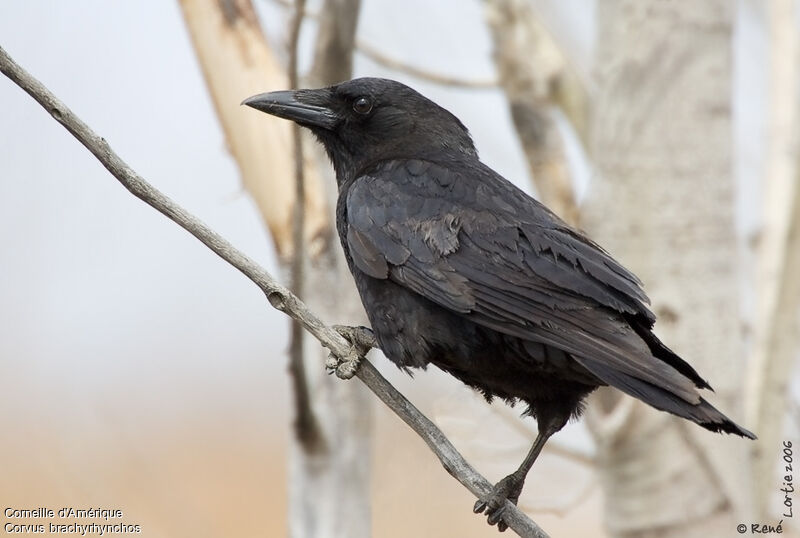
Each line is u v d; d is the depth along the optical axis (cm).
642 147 1440
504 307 1064
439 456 1087
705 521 1391
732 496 1392
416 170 1184
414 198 1156
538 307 1055
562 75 1630
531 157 1616
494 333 1073
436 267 1104
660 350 1071
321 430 1249
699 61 1440
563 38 1653
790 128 1521
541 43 1636
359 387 1273
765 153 1534
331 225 1288
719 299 1425
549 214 1134
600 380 1056
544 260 1076
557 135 1623
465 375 1137
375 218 1155
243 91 1284
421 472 1398
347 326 1163
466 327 1087
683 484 1395
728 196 1443
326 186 1336
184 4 1295
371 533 1284
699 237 1426
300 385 1219
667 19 1443
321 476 1257
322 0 1326
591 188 1477
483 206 1127
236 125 1280
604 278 1058
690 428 1388
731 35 1459
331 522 1256
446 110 1283
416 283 1108
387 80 1271
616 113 1459
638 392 970
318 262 1277
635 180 1440
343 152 1273
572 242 1090
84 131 1023
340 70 1335
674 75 1436
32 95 1016
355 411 1270
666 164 1433
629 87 1450
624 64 1455
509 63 1625
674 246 1426
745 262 1583
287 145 1273
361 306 1325
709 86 1441
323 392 1257
